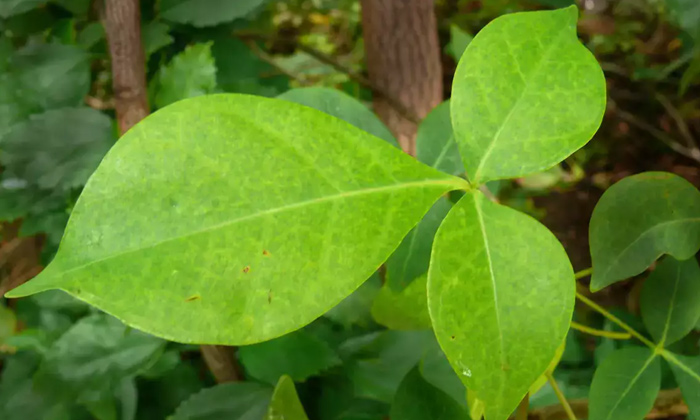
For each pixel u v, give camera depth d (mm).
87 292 289
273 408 417
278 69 777
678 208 406
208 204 304
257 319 299
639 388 431
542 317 313
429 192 322
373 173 320
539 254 318
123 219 297
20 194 528
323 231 310
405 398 427
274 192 310
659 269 447
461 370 309
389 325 447
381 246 312
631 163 2154
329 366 523
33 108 536
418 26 770
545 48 341
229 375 557
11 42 577
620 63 2188
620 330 755
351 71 783
